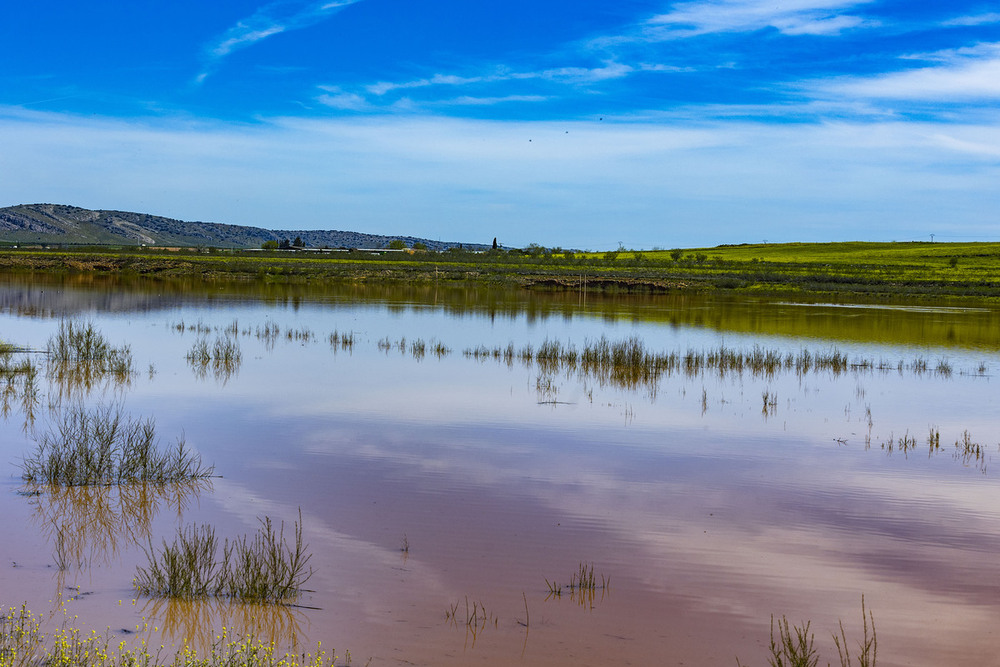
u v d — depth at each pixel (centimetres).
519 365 2533
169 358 2475
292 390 1992
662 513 1125
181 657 681
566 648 734
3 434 1452
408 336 3309
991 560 982
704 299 6662
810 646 754
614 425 1695
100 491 1141
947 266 11731
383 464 1330
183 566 837
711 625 793
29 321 3459
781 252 16000
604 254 15375
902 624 809
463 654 716
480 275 9056
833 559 973
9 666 633
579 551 973
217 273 8169
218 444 1437
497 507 1126
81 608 775
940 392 2231
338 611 792
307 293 5972
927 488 1282
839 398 2109
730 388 2220
